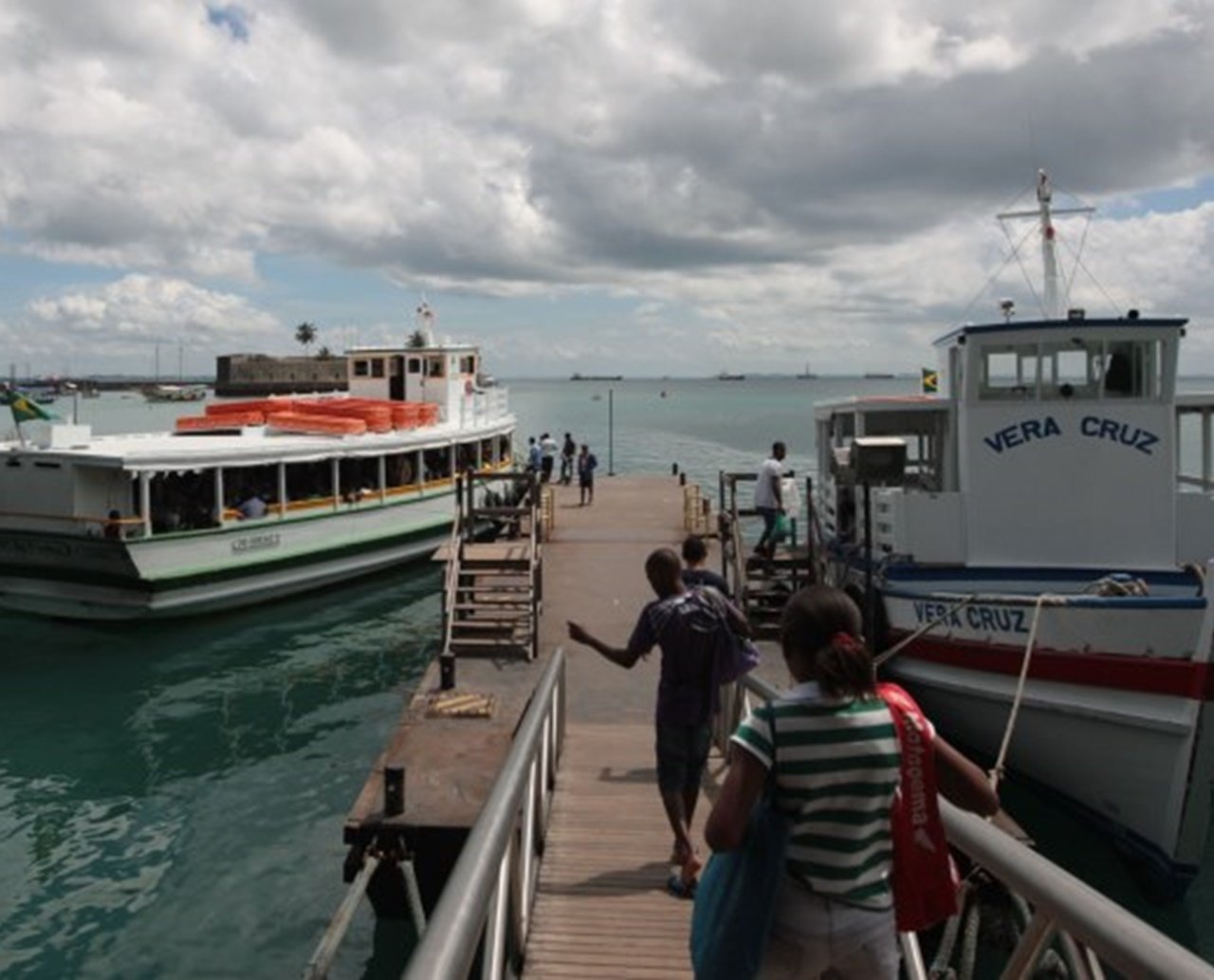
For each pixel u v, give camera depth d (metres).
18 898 9.16
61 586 18.05
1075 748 9.49
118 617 18.23
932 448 14.94
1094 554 11.40
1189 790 8.71
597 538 21.86
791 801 2.69
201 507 19.61
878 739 2.67
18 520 17.95
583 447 27.34
